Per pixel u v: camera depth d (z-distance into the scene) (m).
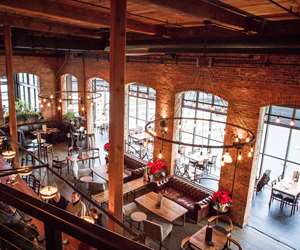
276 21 5.24
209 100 9.48
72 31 6.81
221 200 7.10
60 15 4.24
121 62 3.27
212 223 7.71
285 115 8.97
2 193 0.81
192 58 8.18
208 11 3.87
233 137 7.52
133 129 13.41
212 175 10.66
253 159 7.20
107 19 4.90
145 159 11.50
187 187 8.67
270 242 7.06
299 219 8.10
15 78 15.99
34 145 11.43
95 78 12.55
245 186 7.44
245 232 7.45
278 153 11.96
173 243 6.89
